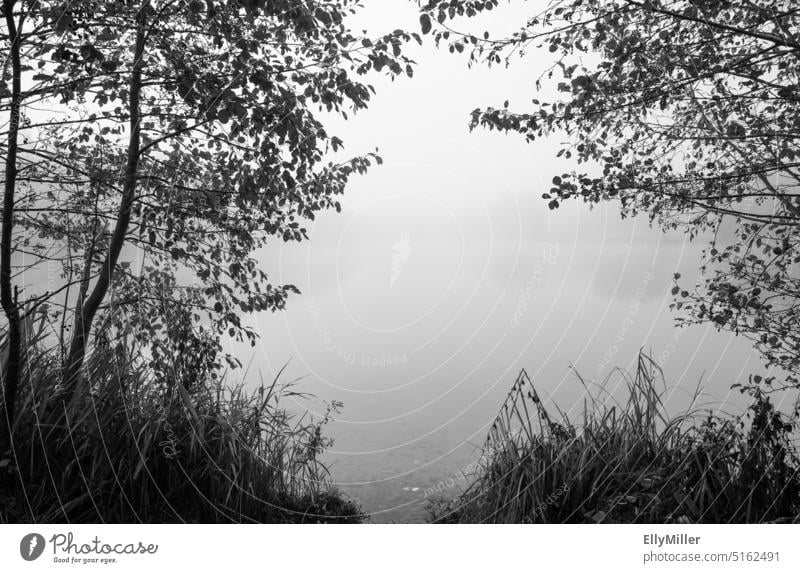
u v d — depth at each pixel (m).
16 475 2.65
